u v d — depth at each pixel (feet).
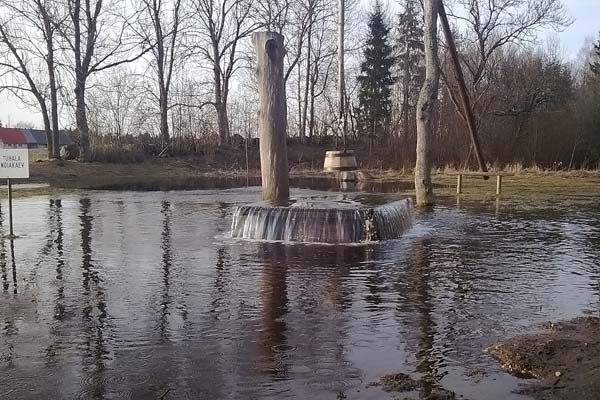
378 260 28.04
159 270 25.88
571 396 12.71
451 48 56.03
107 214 47.93
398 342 16.38
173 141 133.18
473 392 13.04
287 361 15.05
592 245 32.22
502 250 30.71
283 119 40.50
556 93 122.21
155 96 132.67
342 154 64.85
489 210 49.65
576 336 16.53
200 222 42.63
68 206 54.65
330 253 29.86
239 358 15.28
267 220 34.60
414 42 151.64
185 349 15.94
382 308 19.74
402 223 38.01
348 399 12.78
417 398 12.77
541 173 98.32
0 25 100.89
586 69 141.90
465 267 26.40
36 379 13.99
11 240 34.42
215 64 136.67
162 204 56.44
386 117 145.69
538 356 14.92
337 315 18.95
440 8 53.16
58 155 110.93
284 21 136.46
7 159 35.12
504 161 112.37
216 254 29.63
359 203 37.68
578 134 112.47
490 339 16.56
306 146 143.43
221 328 17.71
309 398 12.87
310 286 22.79
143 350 15.88
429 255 29.30
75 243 33.30
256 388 13.41
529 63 124.57
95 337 16.97
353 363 14.87
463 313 19.12
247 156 120.57
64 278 24.39
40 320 18.60
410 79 153.48
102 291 22.20
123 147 123.24
